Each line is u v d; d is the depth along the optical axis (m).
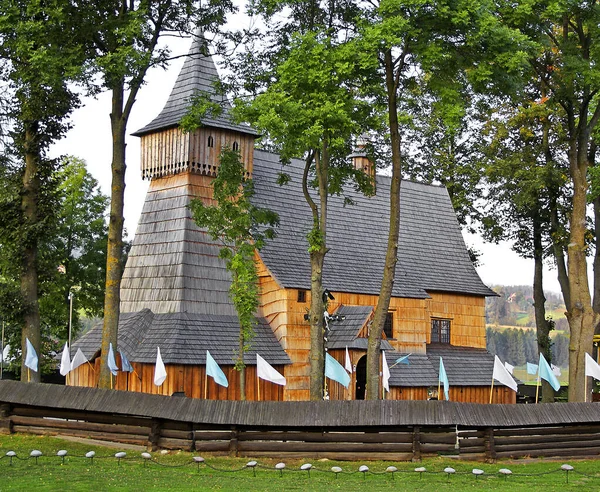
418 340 48.78
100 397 26.81
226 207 35.12
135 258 43.44
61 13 30.06
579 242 37.22
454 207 60.44
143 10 30.84
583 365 36.50
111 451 25.25
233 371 39.72
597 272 53.06
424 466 24.94
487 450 26.59
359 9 33.06
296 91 30.53
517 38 28.73
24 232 36.91
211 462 24.36
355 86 32.25
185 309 40.34
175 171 42.44
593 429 28.45
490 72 28.64
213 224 35.22
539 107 52.47
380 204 53.19
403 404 25.89
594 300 52.94
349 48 29.39
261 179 46.59
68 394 27.25
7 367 58.56
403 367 46.91
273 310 42.81
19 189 37.72
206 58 44.94
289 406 25.52
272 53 34.34
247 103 31.48
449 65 29.88
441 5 28.05
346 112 29.80
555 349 161.38
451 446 26.25
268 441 25.52
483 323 54.72
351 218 50.41
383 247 50.66
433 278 52.00
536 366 37.00
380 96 32.44
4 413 27.88
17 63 35.03
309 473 23.25
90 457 23.48
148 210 43.75
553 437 27.77
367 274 47.53
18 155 38.81
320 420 25.30
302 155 31.02
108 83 30.98
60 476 21.00
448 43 29.61
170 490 19.80
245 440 25.53
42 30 30.42
